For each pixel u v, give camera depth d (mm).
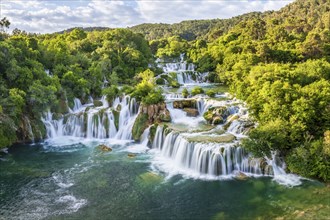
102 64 72562
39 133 48688
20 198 30734
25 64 54250
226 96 60469
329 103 36875
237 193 31312
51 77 55500
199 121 49500
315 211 26969
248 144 36250
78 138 50750
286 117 38031
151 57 109188
